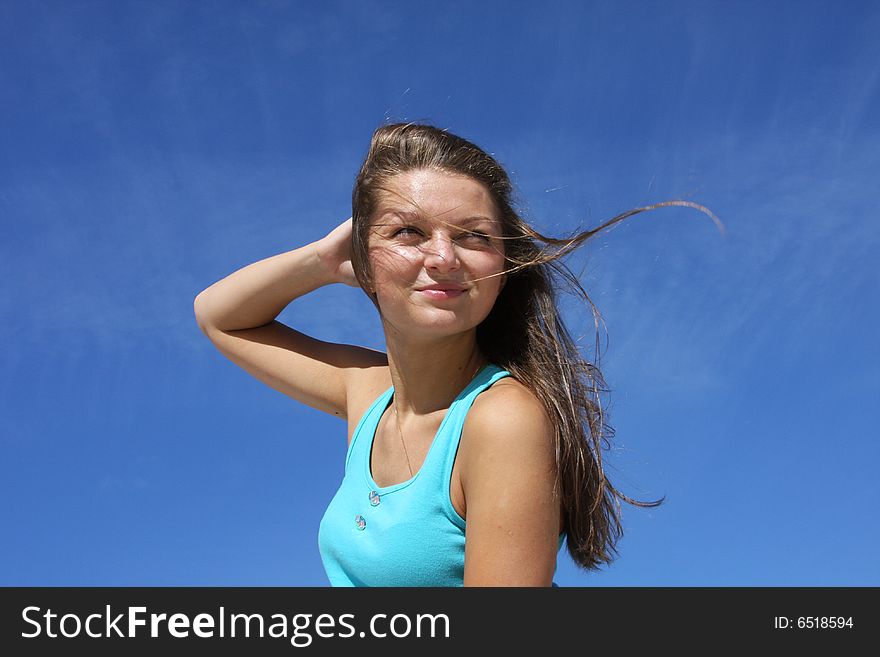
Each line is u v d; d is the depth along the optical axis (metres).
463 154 2.09
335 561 2.24
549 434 1.95
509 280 2.22
